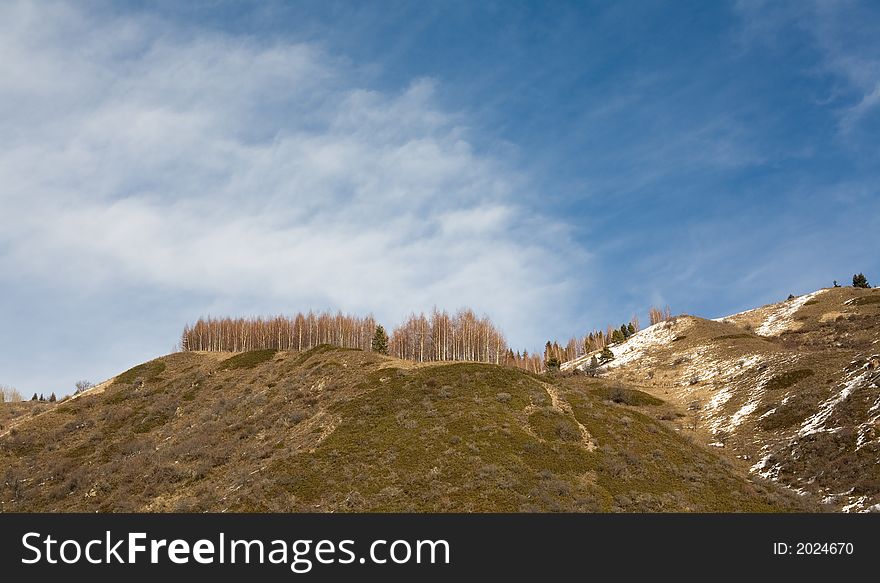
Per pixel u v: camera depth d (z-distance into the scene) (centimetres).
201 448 6391
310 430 6009
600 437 5594
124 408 8419
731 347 10138
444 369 6962
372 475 4834
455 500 4409
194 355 10512
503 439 5306
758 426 6800
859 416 5947
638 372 10500
